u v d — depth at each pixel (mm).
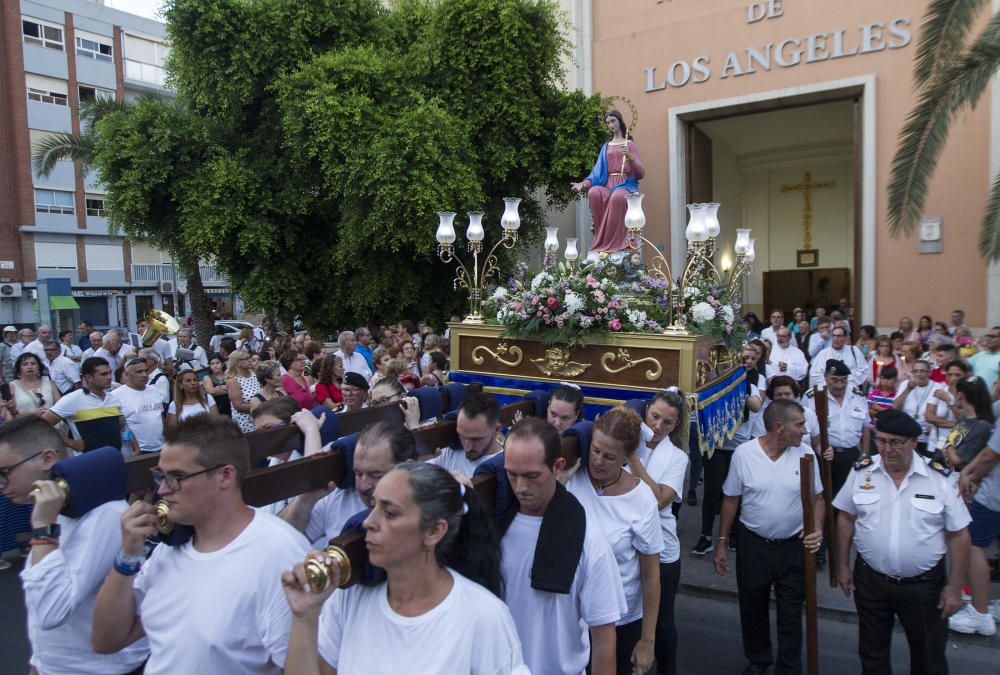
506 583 2533
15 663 4684
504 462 2520
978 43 7836
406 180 11680
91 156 17281
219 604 2104
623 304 5609
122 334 11359
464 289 14438
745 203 22344
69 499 2324
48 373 9977
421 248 12125
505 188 14539
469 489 2117
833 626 5113
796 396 5586
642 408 4203
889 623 3709
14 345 12391
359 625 1882
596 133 14055
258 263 13414
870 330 10773
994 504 4672
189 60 13258
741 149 20859
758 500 4141
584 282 5793
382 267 13438
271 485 2605
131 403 6344
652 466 3959
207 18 12844
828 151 20328
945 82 7996
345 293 14148
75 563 2385
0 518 6367
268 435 3367
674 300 5574
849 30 13156
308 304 14641
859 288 13578
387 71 13023
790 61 13672
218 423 2232
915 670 3660
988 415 5332
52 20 27500
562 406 3793
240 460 2227
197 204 12773
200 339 16312
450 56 13422
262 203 13016
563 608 2494
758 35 13992
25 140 26953
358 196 12289
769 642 4324
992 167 11945
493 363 6316
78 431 6008
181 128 13062
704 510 6355
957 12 8039
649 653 3076
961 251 12492
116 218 13516
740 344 6395
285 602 2135
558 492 2531
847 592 3914
